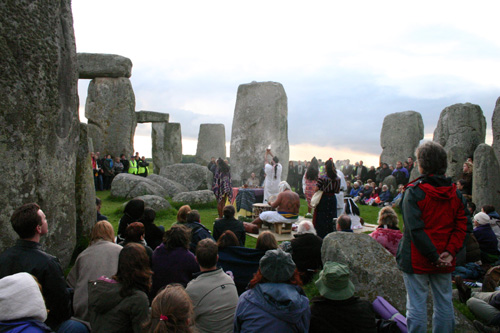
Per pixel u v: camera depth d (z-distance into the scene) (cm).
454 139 1495
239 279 517
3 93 488
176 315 221
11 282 242
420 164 355
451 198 338
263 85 1911
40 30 530
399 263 357
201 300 353
